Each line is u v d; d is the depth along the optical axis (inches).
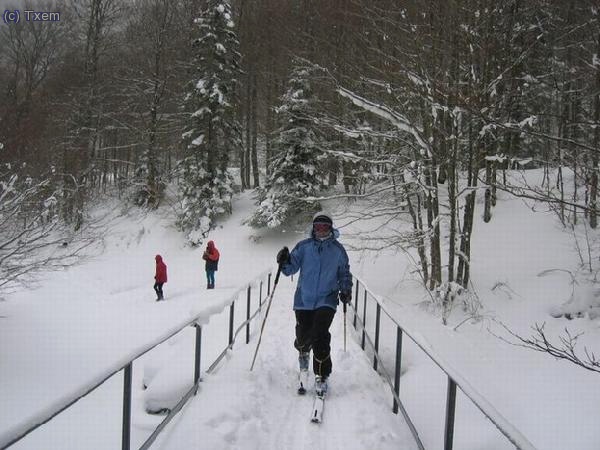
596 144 286.2
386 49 418.6
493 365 269.0
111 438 169.3
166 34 1160.8
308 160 796.6
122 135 1384.1
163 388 195.9
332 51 461.4
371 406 173.9
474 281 495.8
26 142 634.2
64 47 1246.3
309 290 183.2
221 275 733.9
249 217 927.7
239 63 987.9
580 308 381.1
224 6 919.0
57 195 436.8
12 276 343.6
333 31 460.1
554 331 358.0
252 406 163.5
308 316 185.3
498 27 396.5
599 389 232.7
